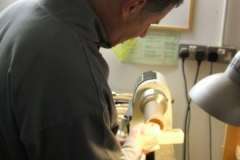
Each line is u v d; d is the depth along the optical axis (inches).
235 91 28.7
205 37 64.5
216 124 70.3
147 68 69.4
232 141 54.4
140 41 67.1
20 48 24.5
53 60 23.7
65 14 26.2
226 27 62.4
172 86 69.3
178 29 64.5
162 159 43.8
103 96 25.0
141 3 26.4
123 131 45.8
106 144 25.5
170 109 44.6
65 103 23.2
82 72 24.1
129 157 34.0
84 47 25.5
